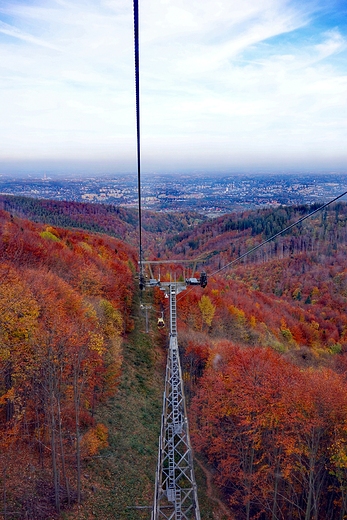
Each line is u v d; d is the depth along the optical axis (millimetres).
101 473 29078
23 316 28422
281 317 73125
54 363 25578
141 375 45375
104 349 33312
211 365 45156
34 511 23672
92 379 34000
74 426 30859
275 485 29375
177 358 22609
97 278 50500
